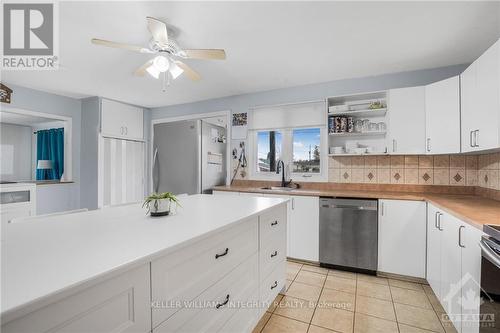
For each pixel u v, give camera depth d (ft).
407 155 9.75
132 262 2.54
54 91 12.32
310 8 5.80
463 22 6.32
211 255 3.87
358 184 10.46
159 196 4.70
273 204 6.13
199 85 11.39
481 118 6.18
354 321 6.08
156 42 6.16
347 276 8.55
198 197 7.38
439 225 6.59
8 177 18.70
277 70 9.57
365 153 9.61
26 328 1.84
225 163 13.53
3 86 10.97
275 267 6.40
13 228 3.82
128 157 14.84
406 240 8.07
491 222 4.39
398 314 6.36
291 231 9.74
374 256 8.48
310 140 11.66
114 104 13.93
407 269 8.07
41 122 17.94
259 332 5.69
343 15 6.06
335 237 9.01
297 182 11.59
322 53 8.11
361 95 9.97
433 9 5.82
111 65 9.03
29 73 9.84
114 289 2.44
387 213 8.32
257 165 12.75
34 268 2.35
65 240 3.22
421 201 7.89
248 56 8.33
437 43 7.43
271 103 12.04
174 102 14.48
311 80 10.72
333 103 10.78
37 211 12.15
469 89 6.84
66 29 6.61
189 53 6.51
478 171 8.70
